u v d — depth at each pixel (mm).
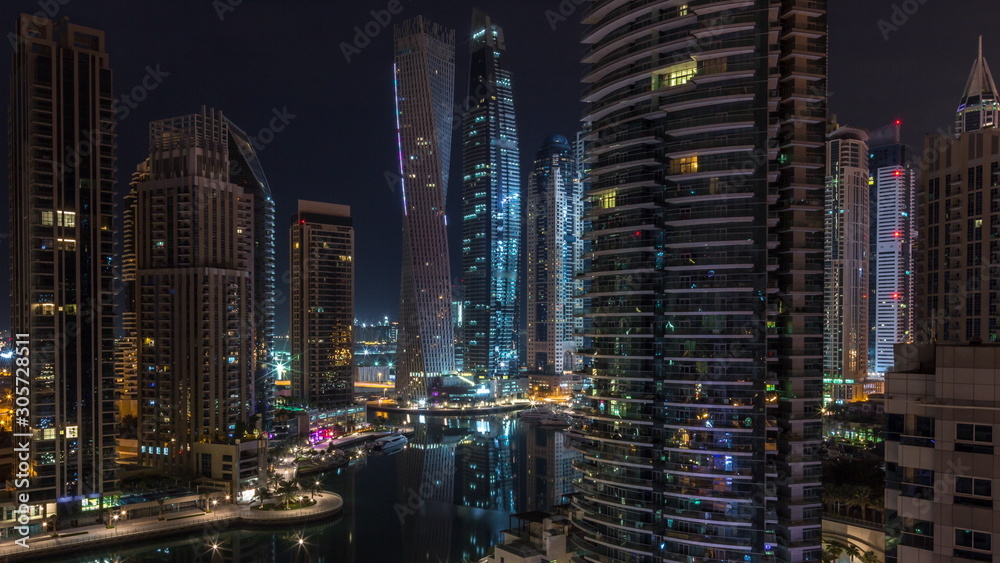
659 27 141125
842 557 143375
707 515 128625
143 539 186250
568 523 154375
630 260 145625
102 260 196125
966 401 64562
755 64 133250
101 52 199250
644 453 138125
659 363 141375
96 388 192500
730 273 133250
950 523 64750
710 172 135500
